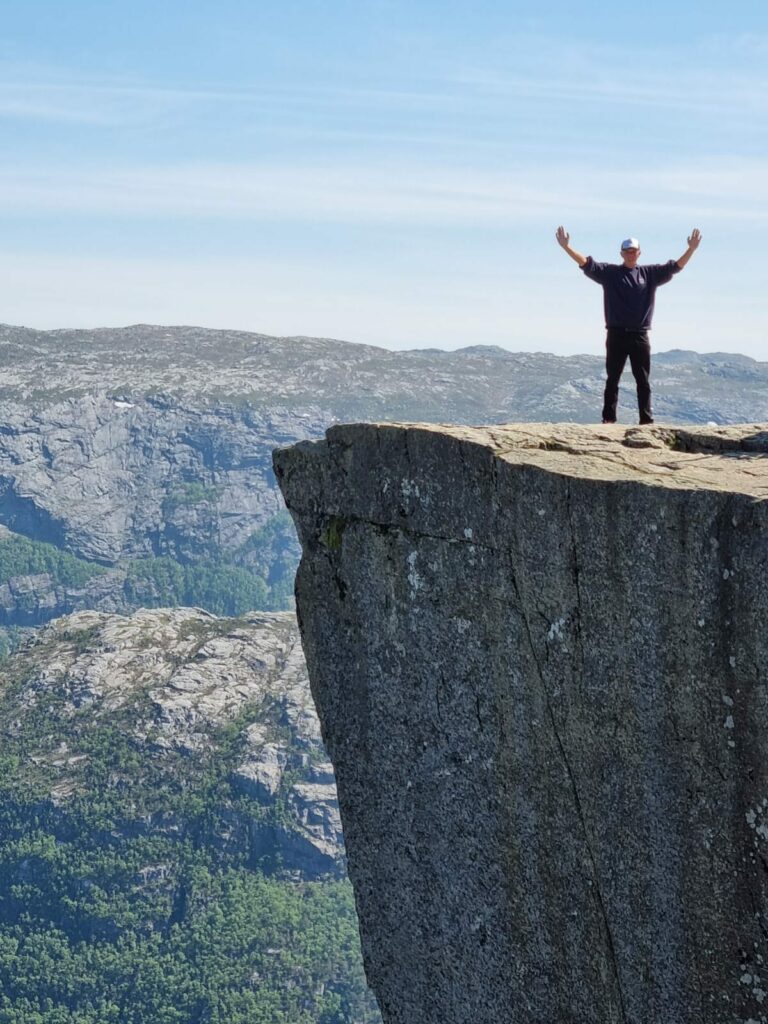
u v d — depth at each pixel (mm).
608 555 11344
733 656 10828
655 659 11188
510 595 11922
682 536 10984
